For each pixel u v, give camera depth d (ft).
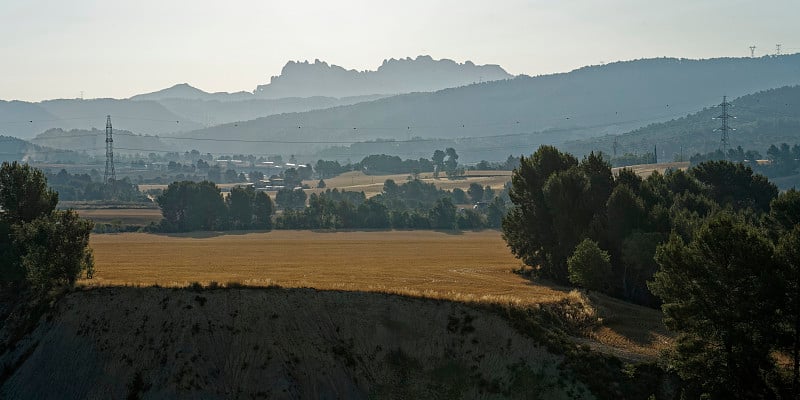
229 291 189.67
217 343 177.78
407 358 179.73
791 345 159.33
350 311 187.83
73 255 217.56
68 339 184.03
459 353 179.01
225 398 168.25
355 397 172.24
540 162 314.76
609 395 163.94
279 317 183.52
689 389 163.12
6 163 257.96
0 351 191.62
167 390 168.96
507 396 168.86
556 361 173.37
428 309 188.14
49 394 174.70
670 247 177.68
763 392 157.28
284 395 167.84
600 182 293.02
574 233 281.54
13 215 251.80
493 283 255.50
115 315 185.88
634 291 260.01
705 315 165.68
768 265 161.38
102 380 173.58
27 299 210.18
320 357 176.76
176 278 214.07
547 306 203.21
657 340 194.49
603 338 194.29
